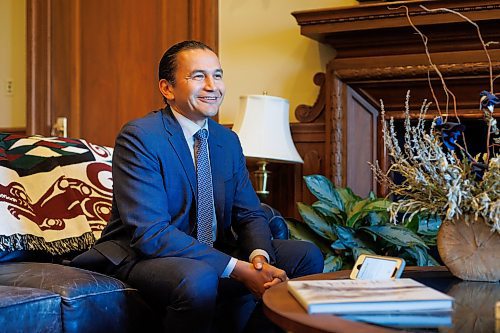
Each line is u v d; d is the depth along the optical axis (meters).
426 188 1.70
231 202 2.24
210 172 2.18
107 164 2.58
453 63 3.02
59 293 1.74
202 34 3.74
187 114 2.15
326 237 2.81
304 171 3.44
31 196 2.34
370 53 3.19
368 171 3.27
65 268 1.98
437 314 1.27
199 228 2.12
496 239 1.66
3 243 2.15
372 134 3.26
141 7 3.92
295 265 2.19
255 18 3.63
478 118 3.06
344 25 3.11
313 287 1.40
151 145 2.02
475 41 3.01
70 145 2.56
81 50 4.08
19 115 4.36
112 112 4.00
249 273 1.92
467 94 3.07
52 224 2.30
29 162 2.41
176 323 1.81
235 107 3.67
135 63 3.95
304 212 2.87
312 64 3.48
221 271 1.92
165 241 1.91
